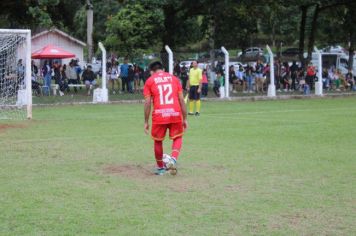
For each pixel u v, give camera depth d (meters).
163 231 15.58
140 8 78.38
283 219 16.80
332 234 15.43
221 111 55.66
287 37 149.75
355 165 25.45
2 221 16.44
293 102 70.19
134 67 71.12
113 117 48.66
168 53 70.25
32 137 35.03
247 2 83.31
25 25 81.44
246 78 78.00
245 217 16.98
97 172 23.81
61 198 19.20
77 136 35.56
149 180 22.30
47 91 68.00
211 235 15.27
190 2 81.44
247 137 35.06
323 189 20.67
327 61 111.38
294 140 33.66
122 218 16.80
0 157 27.48
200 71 51.22
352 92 85.31
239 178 22.61
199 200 19.00
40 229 15.70
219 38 102.12
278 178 22.61
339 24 108.12
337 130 38.75
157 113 23.22
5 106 53.31
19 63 57.47
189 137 35.03
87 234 15.27
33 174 23.30
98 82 74.62
